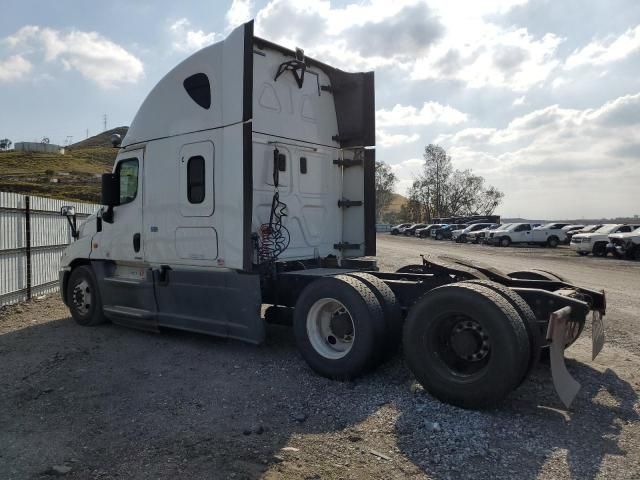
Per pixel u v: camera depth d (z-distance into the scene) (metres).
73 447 3.76
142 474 3.35
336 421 4.19
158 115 6.83
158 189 6.80
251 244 5.80
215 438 3.89
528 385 5.04
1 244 9.37
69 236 12.16
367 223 7.49
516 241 36.62
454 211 88.50
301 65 6.73
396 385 5.01
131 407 4.54
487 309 4.20
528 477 3.30
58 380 5.27
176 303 6.57
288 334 7.21
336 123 7.63
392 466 3.46
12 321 8.34
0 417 4.34
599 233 26.83
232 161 5.88
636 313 9.26
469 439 3.82
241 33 5.82
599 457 3.56
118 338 7.07
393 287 5.58
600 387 5.02
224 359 6.00
